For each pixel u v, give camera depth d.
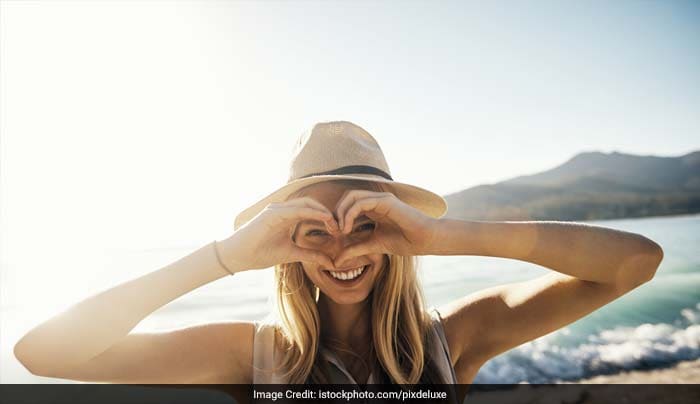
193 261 0.51
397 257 0.62
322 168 0.58
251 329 0.63
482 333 0.63
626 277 0.53
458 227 0.53
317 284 0.59
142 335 0.57
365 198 0.51
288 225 0.53
